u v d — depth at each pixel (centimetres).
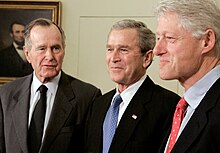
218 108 97
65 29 327
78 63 328
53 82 194
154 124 156
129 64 160
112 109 166
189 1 101
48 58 185
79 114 189
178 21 101
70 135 184
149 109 160
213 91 101
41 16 324
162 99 162
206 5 101
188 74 105
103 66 324
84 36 326
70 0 328
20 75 326
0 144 187
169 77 105
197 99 105
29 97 194
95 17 325
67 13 328
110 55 162
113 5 322
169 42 104
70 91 194
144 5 318
